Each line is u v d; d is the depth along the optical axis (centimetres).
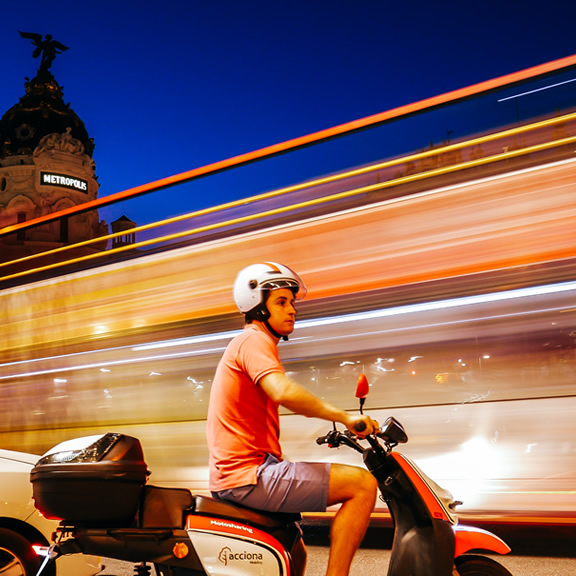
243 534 309
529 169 557
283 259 646
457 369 566
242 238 672
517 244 552
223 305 672
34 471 321
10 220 809
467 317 564
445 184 585
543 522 526
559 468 527
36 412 759
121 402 711
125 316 727
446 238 578
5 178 6556
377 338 596
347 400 602
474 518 552
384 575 555
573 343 529
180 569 311
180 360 687
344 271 616
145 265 725
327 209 634
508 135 568
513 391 545
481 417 555
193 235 702
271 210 662
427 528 328
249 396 314
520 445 541
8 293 801
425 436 573
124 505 312
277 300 327
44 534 452
